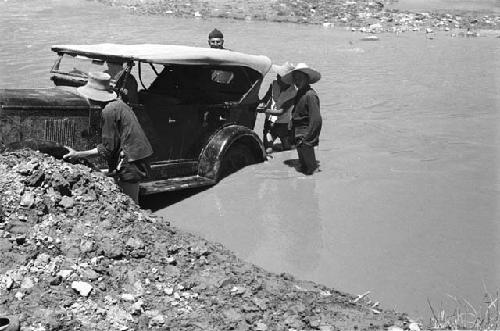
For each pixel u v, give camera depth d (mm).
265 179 8789
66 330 4574
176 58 8117
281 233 7059
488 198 7953
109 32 21453
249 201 8000
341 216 7500
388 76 15930
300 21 26562
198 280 5523
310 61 17562
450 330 4961
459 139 10680
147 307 5039
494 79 15781
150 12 28188
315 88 14586
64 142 7129
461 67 17234
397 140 10641
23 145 6863
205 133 8742
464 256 6445
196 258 5875
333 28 25141
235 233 7078
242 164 9250
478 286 5867
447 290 5805
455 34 23766
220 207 7836
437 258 6414
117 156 7074
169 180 8305
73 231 5703
